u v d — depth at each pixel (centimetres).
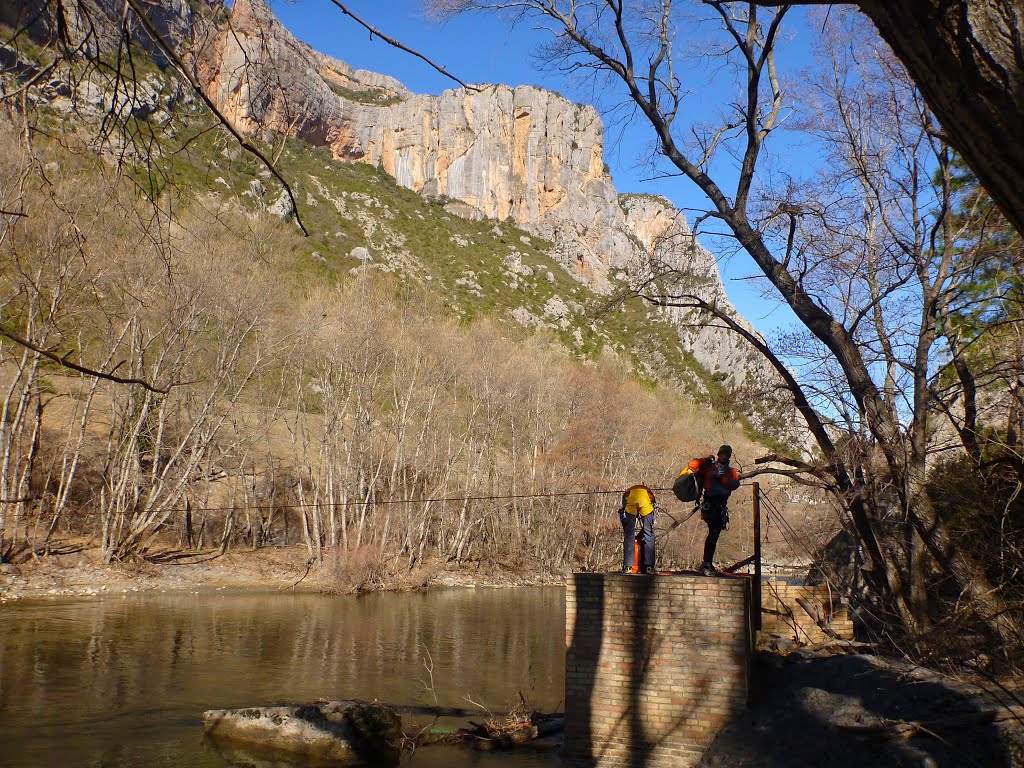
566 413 5684
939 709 966
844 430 1406
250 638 2389
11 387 3353
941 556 1234
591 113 16600
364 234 9550
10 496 3425
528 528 5434
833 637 1402
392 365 4981
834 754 919
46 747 1241
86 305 2244
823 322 1367
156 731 1349
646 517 1245
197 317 3500
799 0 345
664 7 1470
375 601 3584
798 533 1880
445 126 15675
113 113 450
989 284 1488
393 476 4572
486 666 2070
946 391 1467
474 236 13300
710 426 5959
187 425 4675
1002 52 291
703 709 1063
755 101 1405
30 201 1672
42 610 2759
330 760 1210
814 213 1389
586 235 13950
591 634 1119
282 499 4972
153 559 3962
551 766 1201
